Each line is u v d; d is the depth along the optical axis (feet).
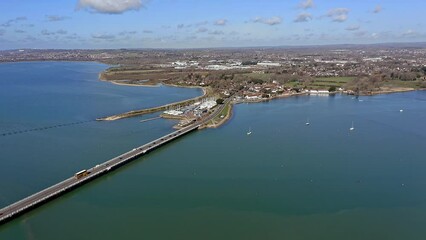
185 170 436.35
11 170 431.43
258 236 298.56
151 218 326.65
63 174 420.77
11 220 324.19
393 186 386.73
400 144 527.81
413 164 447.42
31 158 471.21
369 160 461.78
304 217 326.24
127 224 317.63
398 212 334.44
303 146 521.65
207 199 360.89
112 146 526.98
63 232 306.55
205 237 296.71
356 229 308.19
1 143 533.55
